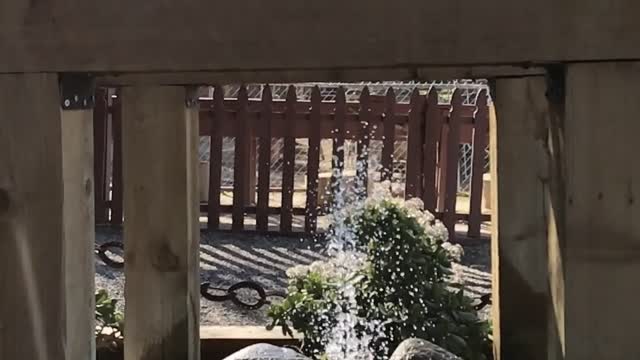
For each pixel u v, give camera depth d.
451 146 7.18
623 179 1.24
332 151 7.66
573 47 1.23
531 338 2.56
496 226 2.60
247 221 7.89
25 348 1.38
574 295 1.27
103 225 7.46
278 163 8.79
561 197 1.34
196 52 1.28
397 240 3.34
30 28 1.31
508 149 2.52
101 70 1.31
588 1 1.22
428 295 3.29
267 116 7.35
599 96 1.24
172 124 2.52
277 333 3.45
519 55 1.23
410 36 1.25
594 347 1.27
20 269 1.38
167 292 2.59
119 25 1.29
